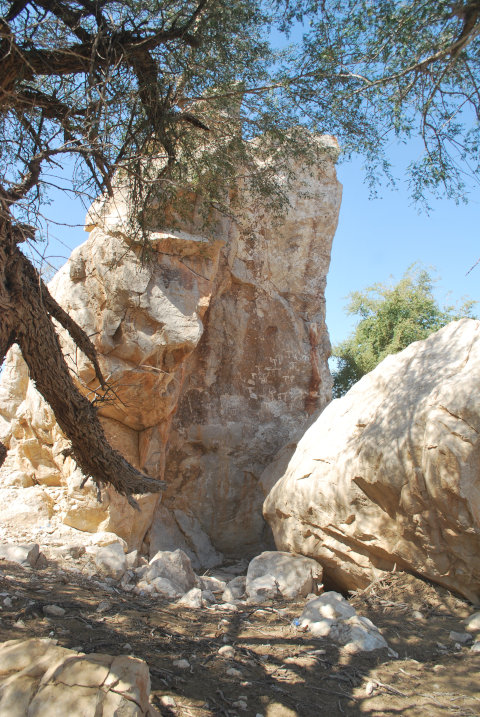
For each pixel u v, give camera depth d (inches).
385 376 351.3
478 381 278.7
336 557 348.2
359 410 354.6
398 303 879.1
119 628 239.5
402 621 278.4
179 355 392.8
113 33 217.0
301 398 523.5
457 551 283.3
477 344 306.3
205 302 397.7
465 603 291.6
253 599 321.1
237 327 498.0
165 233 381.1
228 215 330.0
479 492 269.9
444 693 206.7
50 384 218.4
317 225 538.3
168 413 416.8
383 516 314.2
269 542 490.6
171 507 471.8
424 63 193.3
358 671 221.8
